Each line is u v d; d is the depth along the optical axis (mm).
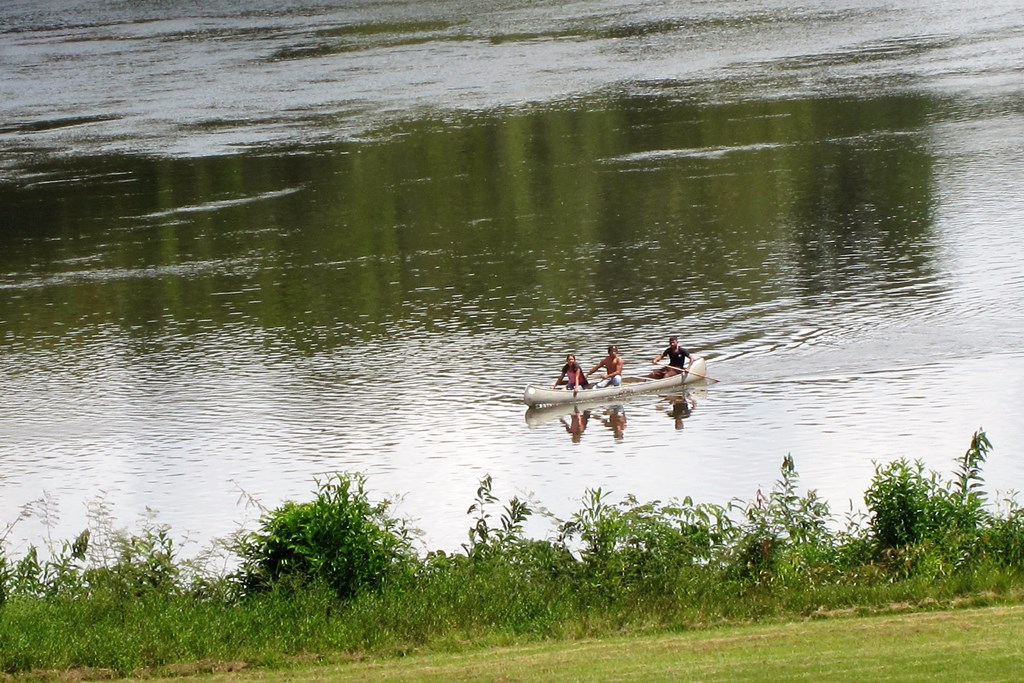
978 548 32250
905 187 102375
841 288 78188
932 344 65812
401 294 83938
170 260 96750
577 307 78562
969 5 188250
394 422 60188
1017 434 51750
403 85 160000
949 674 23297
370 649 28516
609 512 35094
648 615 29641
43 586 33719
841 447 52250
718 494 48219
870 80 147500
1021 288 75000
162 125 146750
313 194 115188
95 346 77125
